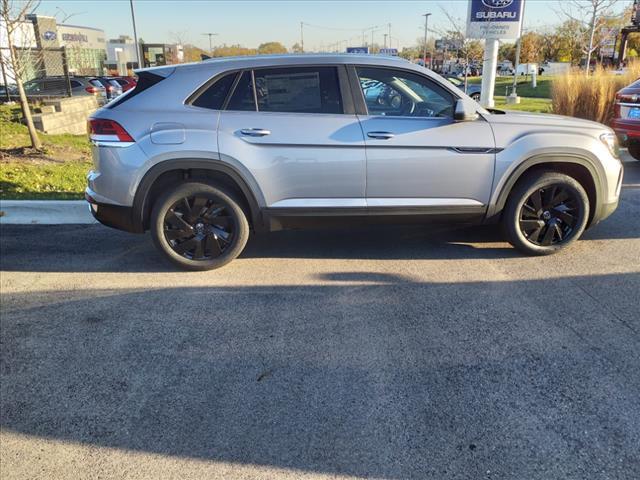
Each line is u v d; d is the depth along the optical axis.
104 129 4.62
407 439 2.73
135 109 4.65
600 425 2.80
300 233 6.03
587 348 3.53
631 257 5.13
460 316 4.00
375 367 3.37
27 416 2.98
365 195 4.79
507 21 14.61
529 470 2.52
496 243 5.60
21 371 3.41
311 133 4.64
